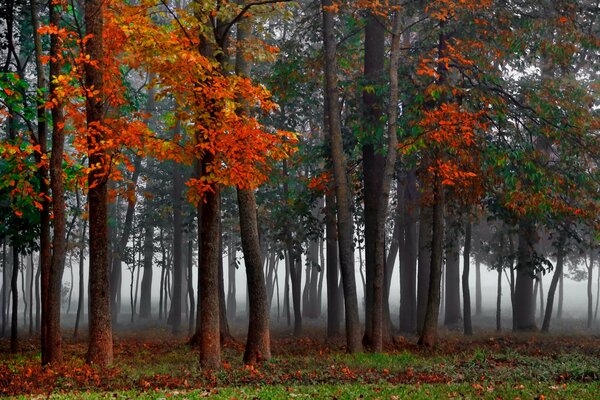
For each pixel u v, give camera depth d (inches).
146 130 642.8
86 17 687.7
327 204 1218.0
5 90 772.6
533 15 993.5
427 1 942.4
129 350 956.0
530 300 1481.3
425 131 873.5
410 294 1454.2
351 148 1096.2
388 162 863.1
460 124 877.8
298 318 1374.3
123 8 705.0
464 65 971.3
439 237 973.8
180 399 483.5
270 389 535.8
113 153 655.1
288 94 1064.8
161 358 825.5
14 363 754.2
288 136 638.5
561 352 885.8
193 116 632.4
